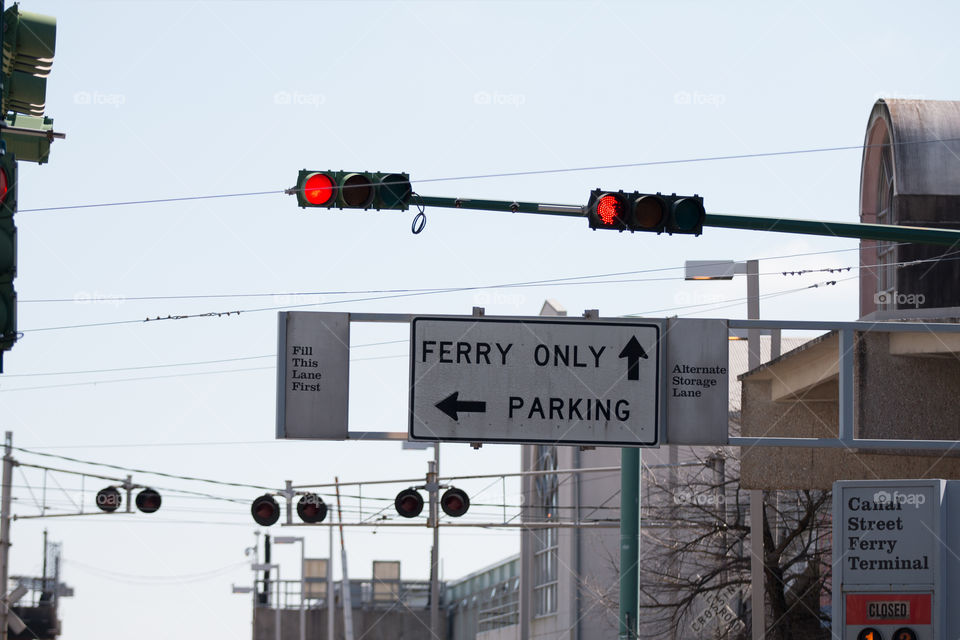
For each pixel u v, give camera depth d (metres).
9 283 12.69
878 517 22.58
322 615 114.94
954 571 22.19
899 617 22.23
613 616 60.75
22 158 14.22
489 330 20.02
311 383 20.09
